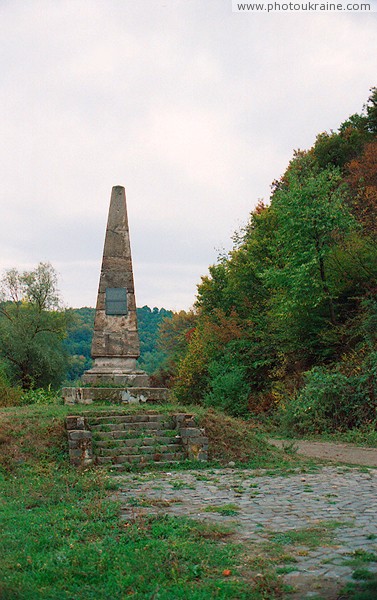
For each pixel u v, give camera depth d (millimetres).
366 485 12242
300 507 9938
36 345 49750
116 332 21047
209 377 39938
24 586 5926
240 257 40812
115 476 13562
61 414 16469
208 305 45406
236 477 13328
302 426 24984
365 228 31984
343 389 24453
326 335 29531
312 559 6898
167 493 11344
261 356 35562
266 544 7574
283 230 30438
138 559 6801
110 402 19547
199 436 15727
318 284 29141
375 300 27922
